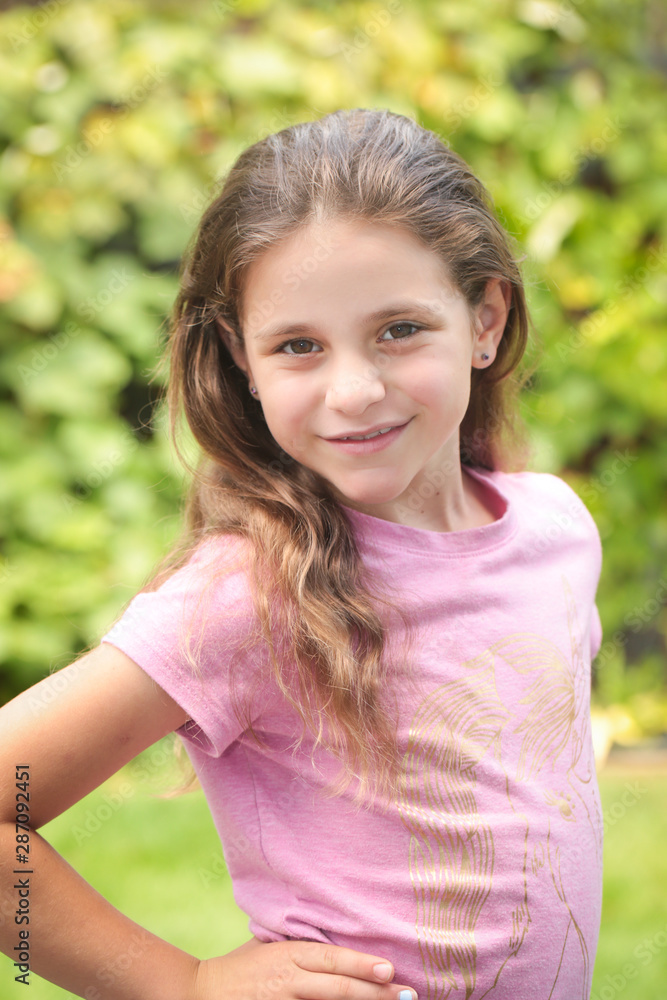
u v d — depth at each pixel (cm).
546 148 352
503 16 353
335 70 340
